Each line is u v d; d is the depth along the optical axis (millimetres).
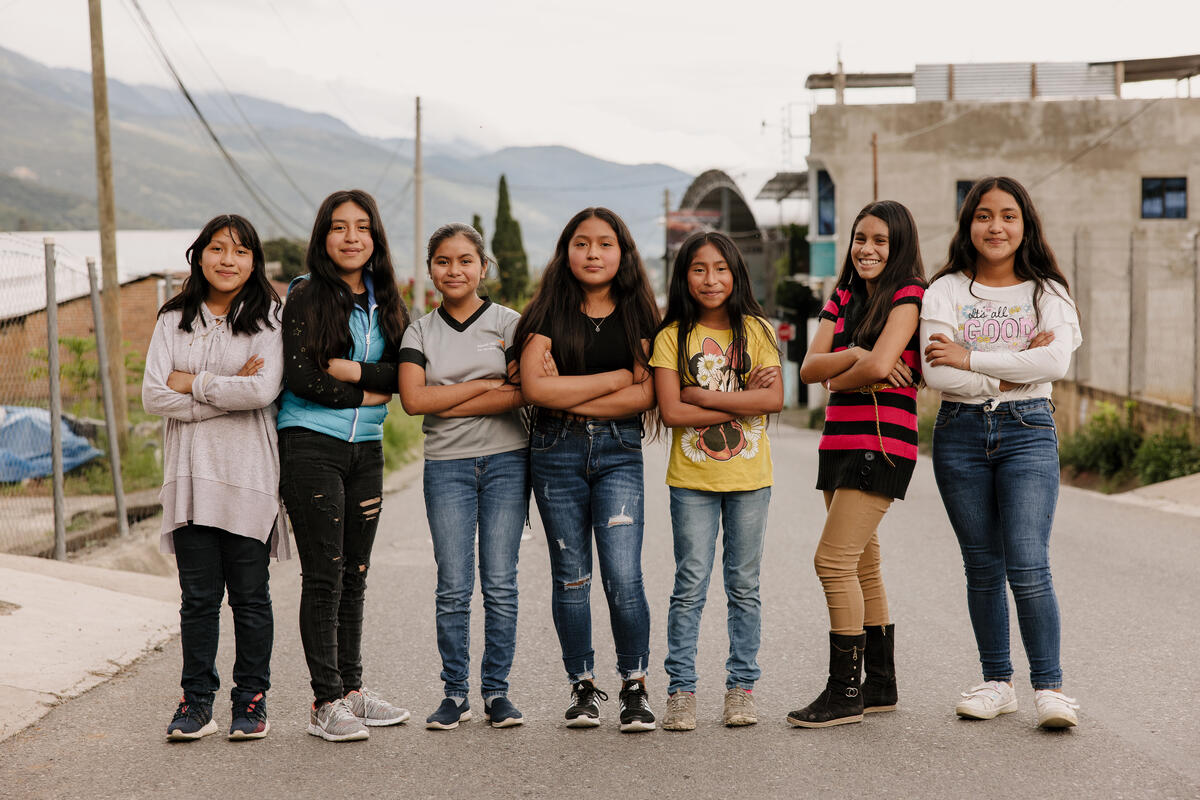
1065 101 34375
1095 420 17203
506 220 52875
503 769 3980
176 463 4383
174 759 4109
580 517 4535
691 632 4527
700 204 65375
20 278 13000
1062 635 5926
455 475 4527
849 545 4422
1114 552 8719
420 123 30312
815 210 35938
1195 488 12938
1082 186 34312
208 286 4496
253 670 4402
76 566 7527
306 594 4422
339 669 4625
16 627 5637
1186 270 33250
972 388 4402
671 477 4543
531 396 4371
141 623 6109
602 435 4477
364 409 4520
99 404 15250
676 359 4484
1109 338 32281
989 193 4473
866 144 35156
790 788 3732
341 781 3873
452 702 4512
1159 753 4027
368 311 4570
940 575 7707
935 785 3732
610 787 3777
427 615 6602
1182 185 34156
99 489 12000
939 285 4590
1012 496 4395
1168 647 5645
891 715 4566
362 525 4617
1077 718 4453
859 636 4434
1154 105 34062
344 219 4465
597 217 4414
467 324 4605
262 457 4418
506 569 4562
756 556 4539
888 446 4383
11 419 12164
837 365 4457
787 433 33500
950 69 35781
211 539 4395
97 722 4555
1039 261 4496
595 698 4566
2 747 4234
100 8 13242
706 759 4051
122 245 34719
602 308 4531
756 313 4555
